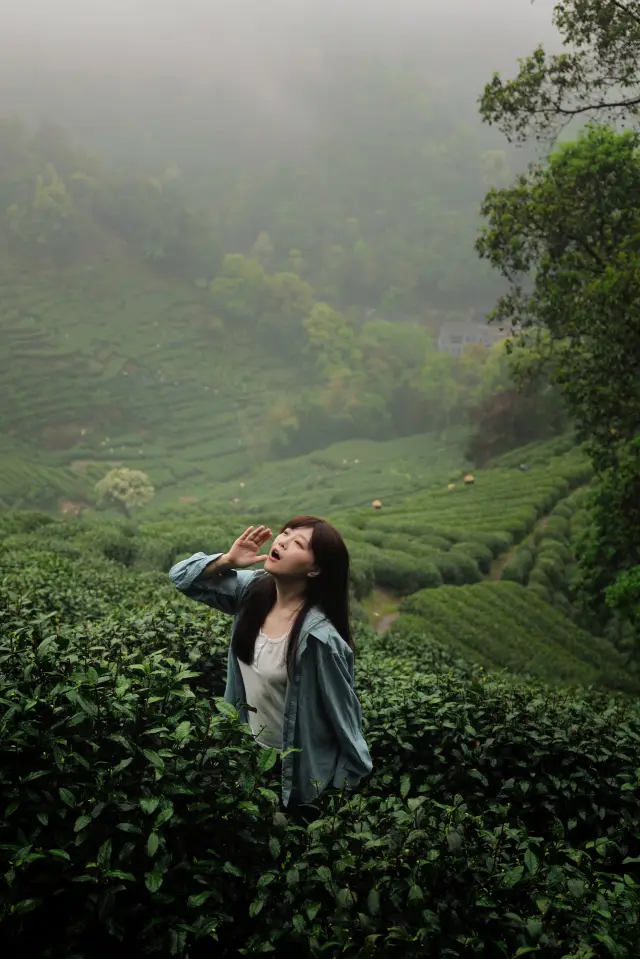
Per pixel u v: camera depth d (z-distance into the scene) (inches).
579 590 836.0
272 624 164.2
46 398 5836.6
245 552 170.7
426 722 212.8
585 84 649.6
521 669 984.3
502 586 1302.9
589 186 716.7
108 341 6619.1
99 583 469.4
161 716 141.9
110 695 144.4
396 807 151.0
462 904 128.7
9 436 5497.1
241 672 168.1
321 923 127.4
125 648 208.1
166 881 129.8
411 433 5954.7
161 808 127.1
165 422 6087.6
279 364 7209.6
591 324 679.1
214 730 142.3
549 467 2271.2
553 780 200.4
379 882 129.6
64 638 156.9
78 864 123.4
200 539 1082.7
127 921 127.9
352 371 6476.4
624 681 1007.6
